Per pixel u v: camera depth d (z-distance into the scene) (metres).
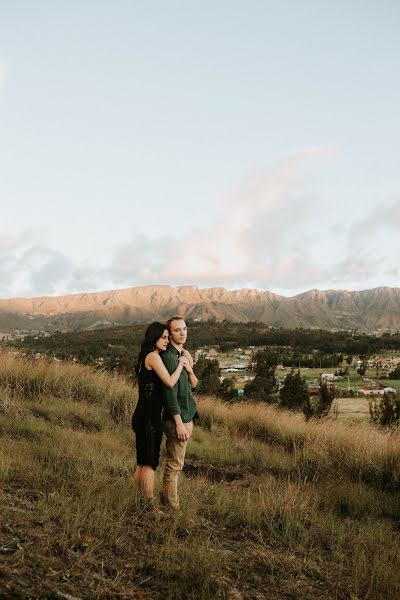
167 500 4.66
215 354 132.75
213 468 8.58
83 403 12.20
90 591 2.85
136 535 3.86
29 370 12.77
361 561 4.12
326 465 8.91
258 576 3.67
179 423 4.46
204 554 3.58
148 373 4.57
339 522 5.41
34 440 7.50
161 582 3.19
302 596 3.47
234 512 5.15
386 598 3.67
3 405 9.44
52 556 3.17
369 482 8.23
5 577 2.71
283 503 5.44
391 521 6.12
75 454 6.70
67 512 3.90
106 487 4.78
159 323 4.64
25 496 4.37
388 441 9.20
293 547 4.45
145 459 4.56
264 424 13.01
